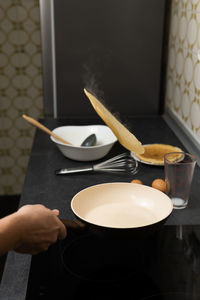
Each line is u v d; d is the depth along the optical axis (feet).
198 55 4.57
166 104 6.23
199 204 3.43
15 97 8.20
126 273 2.52
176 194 3.38
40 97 8.21
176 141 4.92
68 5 5.58
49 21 5.72
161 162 4.07
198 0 4.50
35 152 4.56
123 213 3.07
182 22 5.19
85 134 4.65
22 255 2.76
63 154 4.34
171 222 3.14
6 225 2.53
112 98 6.09
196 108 4.69
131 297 2.31
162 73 6.15
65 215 3.25
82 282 2.42
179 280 2.48
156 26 5.76
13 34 7.73
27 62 7.94
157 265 2.60
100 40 5.78
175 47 5.58
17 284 2.45
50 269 2.58
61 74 5.90
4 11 7.56
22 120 8.37
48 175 3.98
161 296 2.32
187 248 2.81
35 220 2.60
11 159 8.64
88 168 4.02
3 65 7.95
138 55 5.89
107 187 3.23
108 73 5.95
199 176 3.94
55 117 6.10
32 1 7.52
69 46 5.78
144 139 4.98
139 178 3.91
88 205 3.13
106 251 2.76
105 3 5.61
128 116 6.07
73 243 2.87
